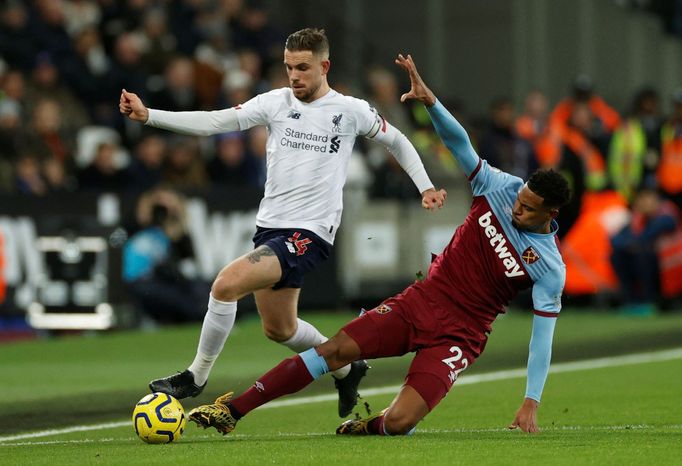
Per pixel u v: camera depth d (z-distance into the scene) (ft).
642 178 197.36
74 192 171.94
